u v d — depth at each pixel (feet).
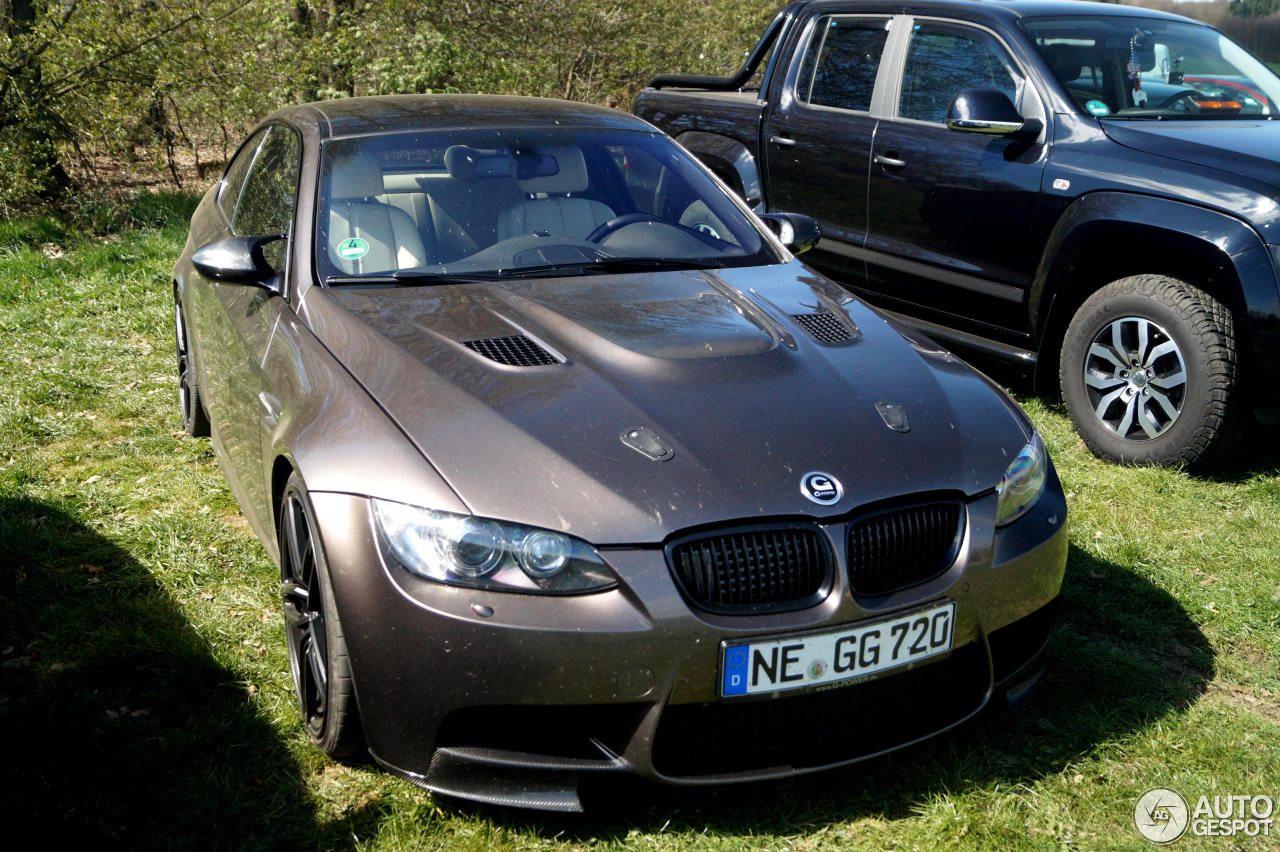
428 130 12.15
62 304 21.81
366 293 10.16
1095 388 15.75
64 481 14.07
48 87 31.19
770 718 7.85
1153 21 18.80
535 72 43.16
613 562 7.36
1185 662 10.77
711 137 22.08
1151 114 16.90
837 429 8.44
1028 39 17.29
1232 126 16.35
